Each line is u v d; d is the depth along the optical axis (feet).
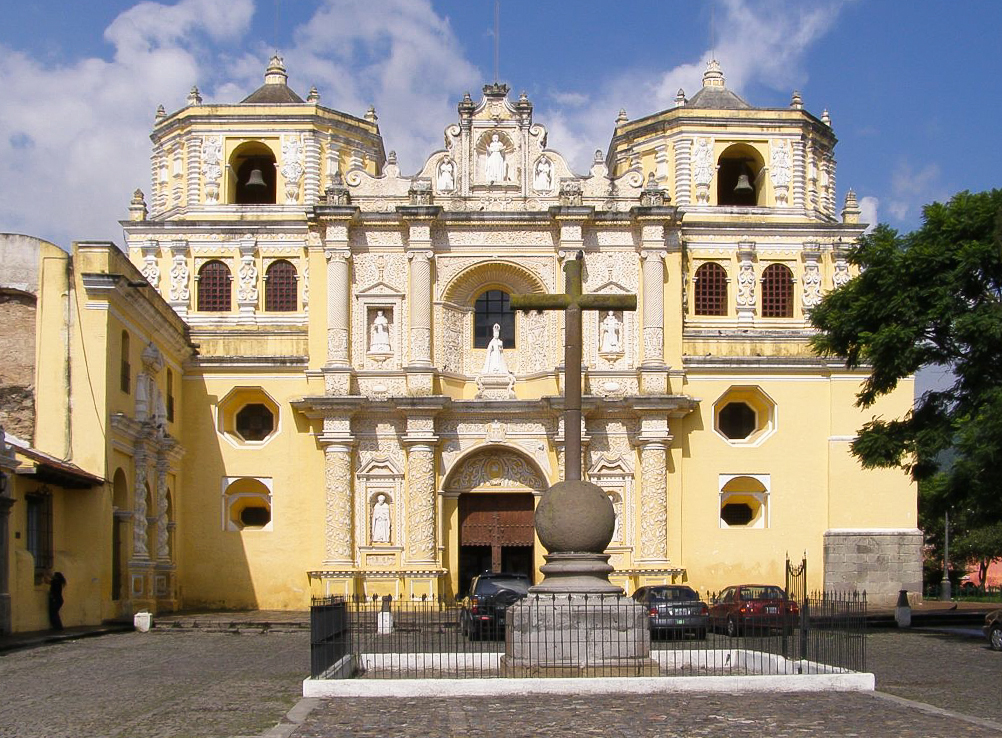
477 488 175.73
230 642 122.42
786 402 174.81
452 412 172.14
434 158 177.58
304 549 171.01
